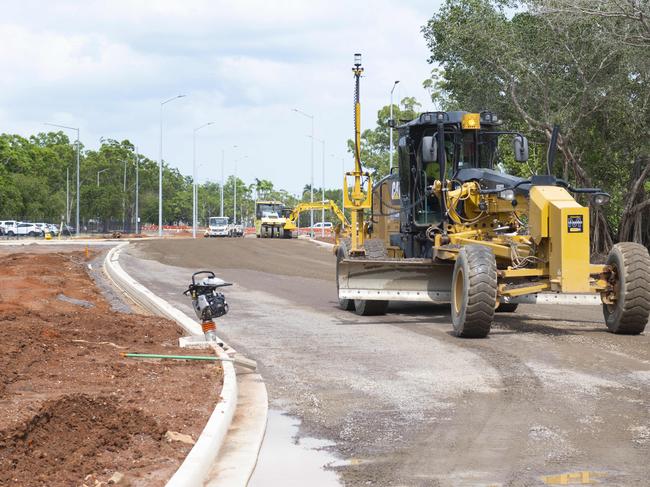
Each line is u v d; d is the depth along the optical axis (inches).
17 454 305.3
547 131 1649.9
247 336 682.8
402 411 419.8
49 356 502.3
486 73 1678.2
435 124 803.4
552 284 640.4
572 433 371.2
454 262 746.2
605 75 1571.1
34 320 656.4
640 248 653.9
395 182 892.0
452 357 566.9
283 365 550.6
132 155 6461.6
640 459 331.9
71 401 374.9
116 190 5319.9
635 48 1472.7
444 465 329.4
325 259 1806.1
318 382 494.3
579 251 629.9
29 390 409.4
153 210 5900.6
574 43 1577.3
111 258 1669.5
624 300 644.7
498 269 714.2
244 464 331.6
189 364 509.0
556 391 454.9
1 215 4530.0
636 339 637.9
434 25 1729.8
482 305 634.8
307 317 812.0
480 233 741.3
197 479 301.0
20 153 5270.7
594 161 1723.7
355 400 446.3
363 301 810.2
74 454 318.0
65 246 2385.6
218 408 392.5
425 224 814.5
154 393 423.5
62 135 6899.6
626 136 1638.8
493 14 1667.1
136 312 848.3
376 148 3577.8
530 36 1642.5
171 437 345.4
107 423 360.2
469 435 372.5
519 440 362.3
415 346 618.8
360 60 904.3
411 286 756.0
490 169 807.7
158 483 291.4
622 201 1756.9
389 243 919.0
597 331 685.9
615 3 1368.1
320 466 333.1
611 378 487.2
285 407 433.1
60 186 5536.4
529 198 674.8
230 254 1931.6
